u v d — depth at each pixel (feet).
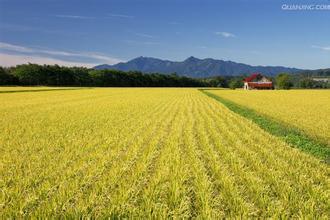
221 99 141.90
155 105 100.99
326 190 21.59
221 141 39.19
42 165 26.73
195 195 20.18
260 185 21.66
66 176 23.36
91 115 69.51
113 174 23.56
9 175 23.54
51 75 379.35
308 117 72.38
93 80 413.18
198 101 126.72
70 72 398.21
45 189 20.27
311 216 16.89
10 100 122.52
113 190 20.52
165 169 24.95
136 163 27.17
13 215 16.61
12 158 29.22
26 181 22.00
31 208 17.69
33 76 363.76
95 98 140.05
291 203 18.95
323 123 61.98
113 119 62.08
